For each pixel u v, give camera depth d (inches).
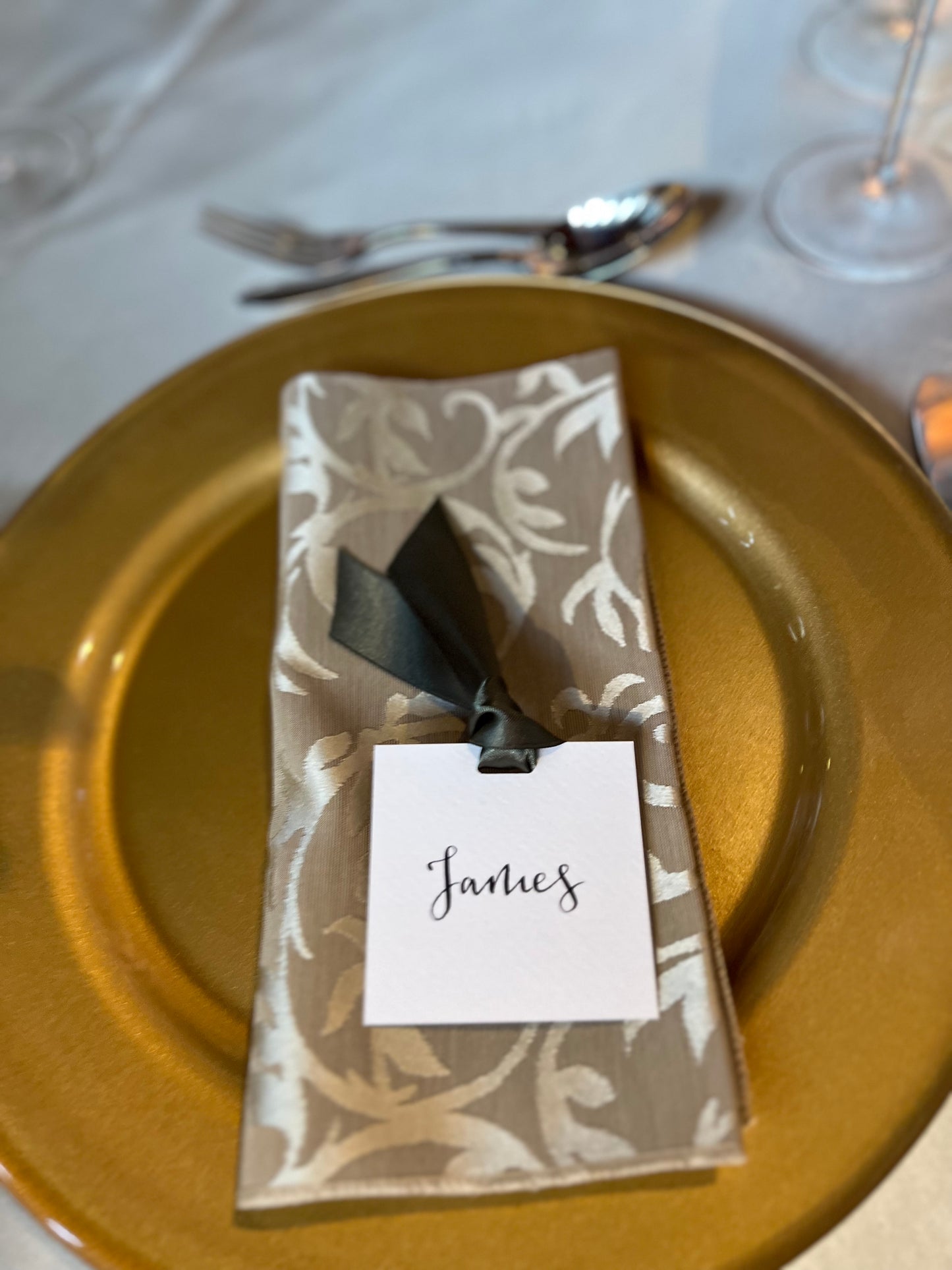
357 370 28.8
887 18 34.4
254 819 23.4
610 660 22.8
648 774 21.3
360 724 22.5
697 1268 17.1
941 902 19.7
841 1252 18.5
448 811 21.0
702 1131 17.6
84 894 22.4
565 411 26.2
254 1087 18.6
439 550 24.1
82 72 36.8
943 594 23.1
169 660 25.8
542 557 24.4
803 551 24.4
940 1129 19.3
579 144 33.5
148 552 27.0
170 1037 20.4
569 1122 18.0
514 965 19.5
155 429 28.5
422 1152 18.0
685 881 20.0
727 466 25.9
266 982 19.7
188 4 37.3
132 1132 19.2
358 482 25.8
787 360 26.9
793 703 23.1
